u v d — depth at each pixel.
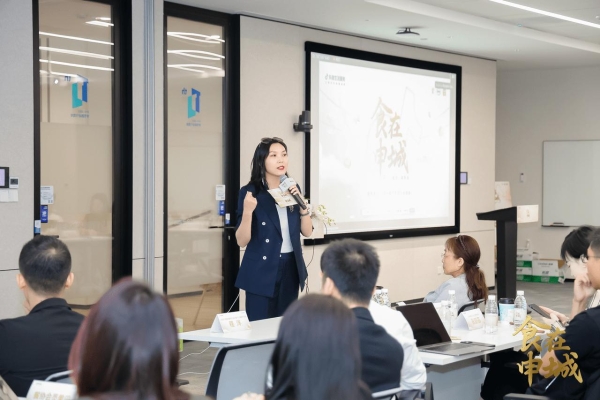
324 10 7.27
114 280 6.31
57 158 5.88
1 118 5.39
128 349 1.25
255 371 2.49
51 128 5.82
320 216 4.67
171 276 6.81
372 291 2.35
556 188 12.09
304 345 1.41
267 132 7.61
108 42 6.25
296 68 7.92
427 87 9.59
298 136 7.95
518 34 8.88
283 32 7.76
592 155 11.81
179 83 6.88
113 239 6.30
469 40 9.11
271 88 7.64
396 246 9.23
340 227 8.45
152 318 1.27
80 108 6.04
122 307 1.27
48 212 5.80
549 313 3.89
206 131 7.14
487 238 10.68
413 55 9.44
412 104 9.38
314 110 8.10
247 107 7.40
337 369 1.40
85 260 6.10
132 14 6.28
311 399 1.40
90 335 1.27
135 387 1.25
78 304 6.05
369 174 8.80
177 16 6.85
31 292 2.49
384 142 8.98
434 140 9.72
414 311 3.64
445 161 9.90
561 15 8.34
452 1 7.57
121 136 6.34
